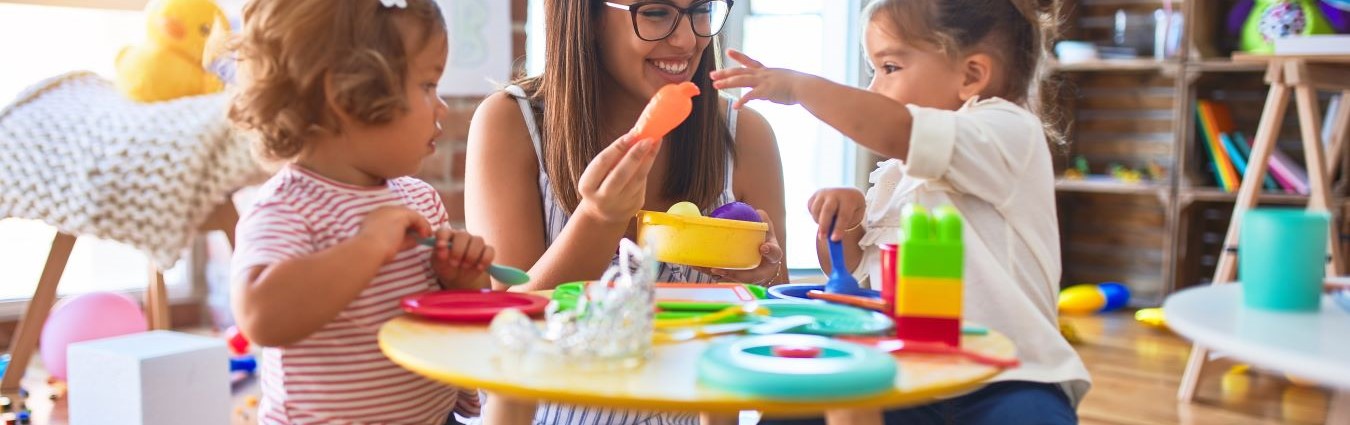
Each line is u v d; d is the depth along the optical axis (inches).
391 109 37.1
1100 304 122.6
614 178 40.4
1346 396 46.9
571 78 49.4
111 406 66.4
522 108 52.1
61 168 79.2
